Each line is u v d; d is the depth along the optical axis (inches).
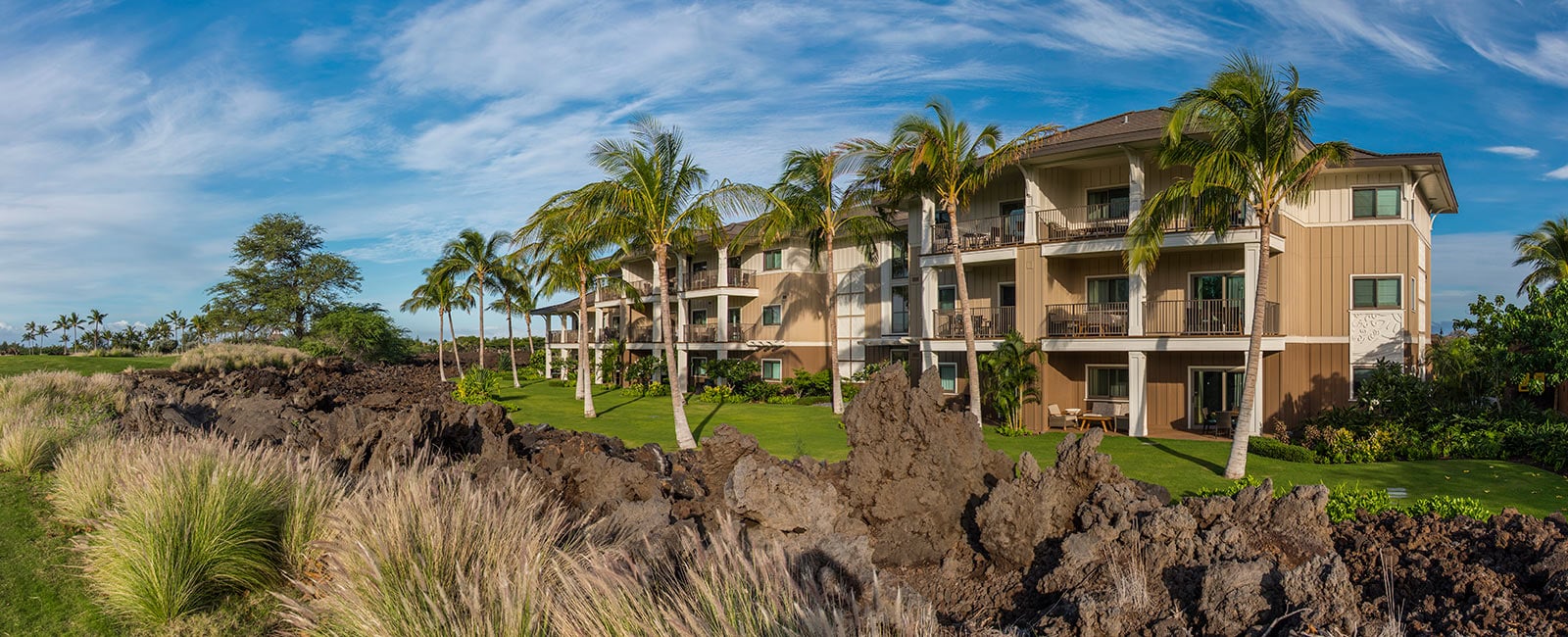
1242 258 901.8
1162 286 947.3
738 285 1688.0
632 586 169.6
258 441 533.3
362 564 211.8
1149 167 944.9
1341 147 616.7
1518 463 676.7
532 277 1920.5
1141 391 885.2
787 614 146.3
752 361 1582.2
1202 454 748.6
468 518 232.7
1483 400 864.9
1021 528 222.8
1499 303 795.4
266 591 266.4
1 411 634.8
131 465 353.4
